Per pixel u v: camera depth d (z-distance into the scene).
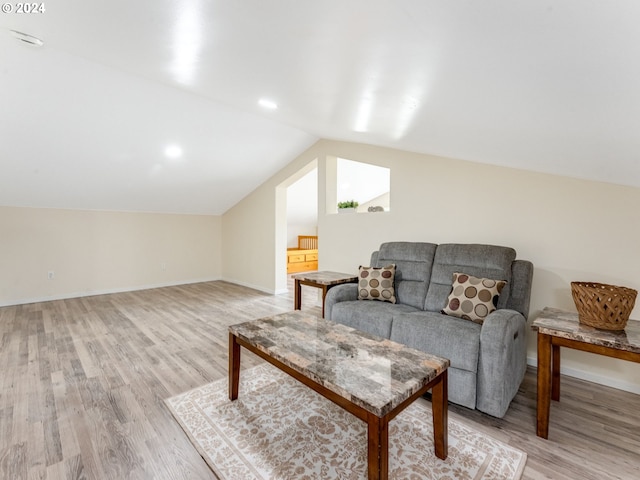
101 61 2.31
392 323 2.36
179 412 1.92
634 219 2.19
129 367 2.52
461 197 3.02
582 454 1.58
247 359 2.70
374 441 1.19
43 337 3.19
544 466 1.50
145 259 5.68
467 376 1.91
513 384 1.96
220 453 1.58
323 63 1.34
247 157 4.58
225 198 5.84
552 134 1.46
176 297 5.03
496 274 2.44
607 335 1.58
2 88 2.59
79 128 3.22
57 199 4.52
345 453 1.58
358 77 1.40
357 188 7.50
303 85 1.75
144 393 2.13
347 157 4.07
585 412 1.95
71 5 1.31
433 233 3.24
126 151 3.79
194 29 1.29
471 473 1.45
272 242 5.33
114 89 2.86
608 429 1.78
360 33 0.99
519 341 2.09
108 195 4.74
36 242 4.62
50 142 3.32
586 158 1.72
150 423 1.81
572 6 0.62
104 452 1.58
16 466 1.48
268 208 5.41
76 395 2.10
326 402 2.04
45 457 1.54
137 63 2.09
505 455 1.57
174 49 1.60
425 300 2.75
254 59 1.51
